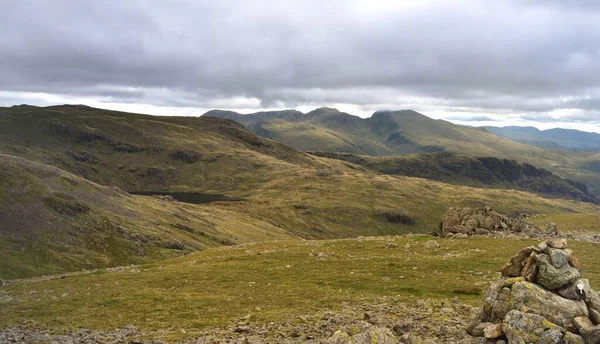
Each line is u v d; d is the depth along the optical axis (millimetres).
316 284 37750
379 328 17516
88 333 25406
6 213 138625
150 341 21938
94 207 170500
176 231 182375
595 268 37969
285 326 24234
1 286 50938
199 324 26266
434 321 23125
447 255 47312
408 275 39125
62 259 124062
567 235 59531
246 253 60750
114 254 141250
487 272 38656
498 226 62031
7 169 165750
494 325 17672
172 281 43500
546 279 18750
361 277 39281
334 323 24016
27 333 25703
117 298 36219
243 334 23031
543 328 16109
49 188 167250
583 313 17172
